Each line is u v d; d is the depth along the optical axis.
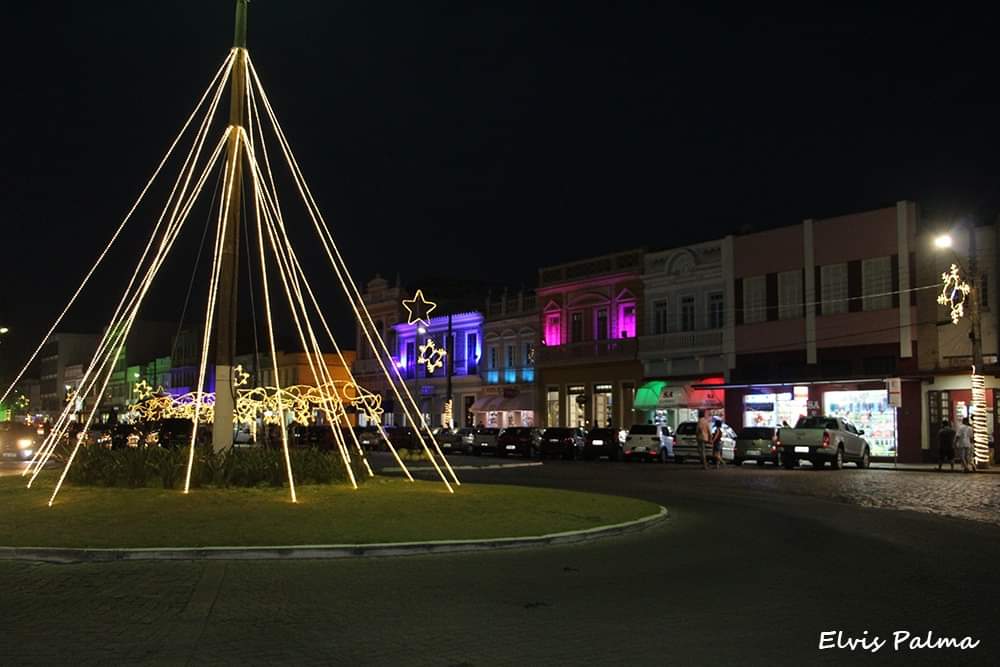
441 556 12.13
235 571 10.78
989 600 9.40
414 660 6.96
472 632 7.87
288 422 43.50
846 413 40.31
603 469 34.53
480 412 59.31
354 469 21.19
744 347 44.91
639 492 23.39
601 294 52.44
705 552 12.77
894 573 11.05
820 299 42.38
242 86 19.62
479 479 28.42
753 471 32.84
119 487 18.70
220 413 19.81
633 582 10.34
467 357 62.34
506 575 10.73
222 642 7.46
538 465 37.72
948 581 10.51
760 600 9.34
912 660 7.11
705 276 47.12
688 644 7.50
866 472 31.84
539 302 56.19
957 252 37.84
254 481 18.80
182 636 7.66
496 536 13.23
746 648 7.39
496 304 60.53
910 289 39.25
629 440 41.28
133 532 12.84
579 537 13.83
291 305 19.78
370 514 15.05
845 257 41.59
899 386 34.59
